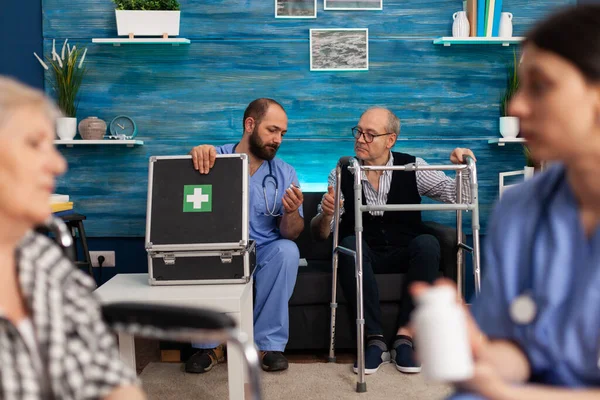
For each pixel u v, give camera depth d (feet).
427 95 11.79
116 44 11.54
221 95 11.67
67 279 3.47
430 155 11.86
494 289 3.56
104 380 3.32
